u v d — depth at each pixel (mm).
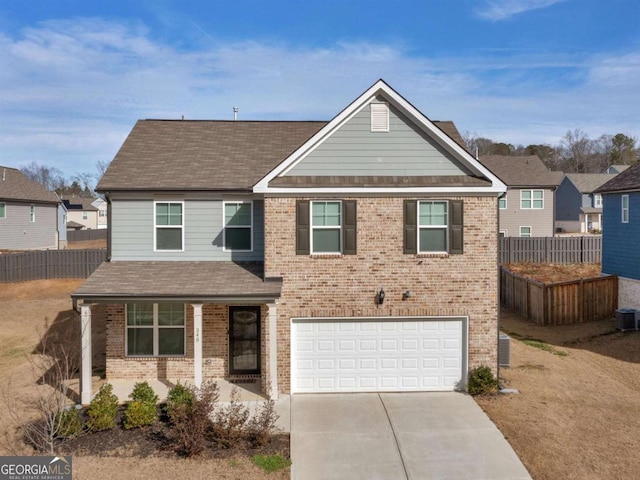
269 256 13633
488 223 13719
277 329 13633
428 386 13938
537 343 18312
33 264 30750
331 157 13984
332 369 13859
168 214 15398
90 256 31484
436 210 13781
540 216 41000
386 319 13820
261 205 15383
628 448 10266
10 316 23531
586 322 21406
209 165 16359
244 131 18734
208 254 15430
